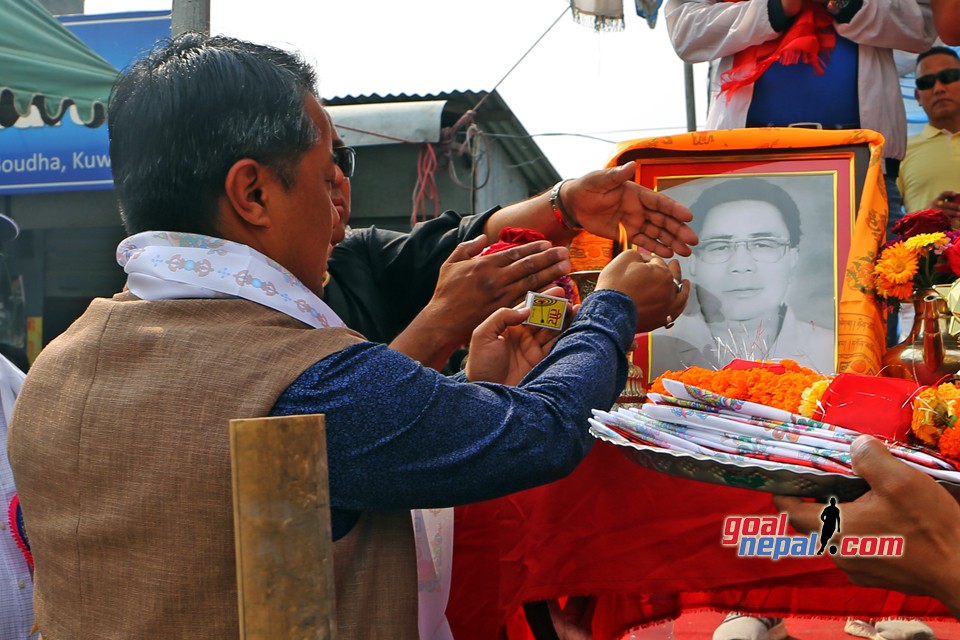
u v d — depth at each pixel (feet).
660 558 4.47
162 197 3.60
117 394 3.38
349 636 3.44
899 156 8.34
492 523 4.71
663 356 5.97
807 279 5.85
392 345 5.02
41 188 18.89
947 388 3.86
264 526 2.71
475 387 3.57
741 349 5.85
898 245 5.30
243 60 3.62
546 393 3.70
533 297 4.74
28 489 3.61
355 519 3.56
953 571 3.24
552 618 5.06
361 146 28.81
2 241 8.95
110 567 3.35
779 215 5.97
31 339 25.66
